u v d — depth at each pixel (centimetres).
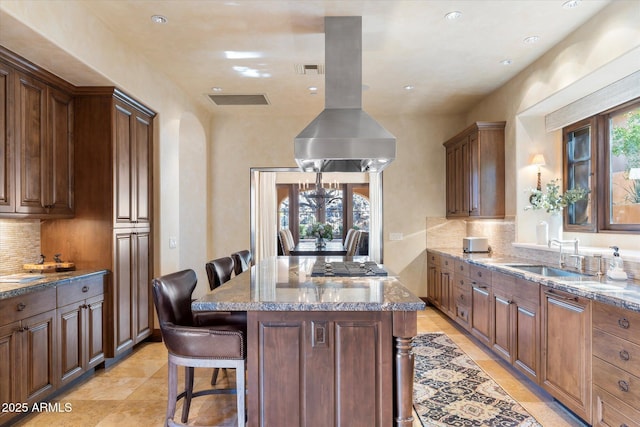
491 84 480
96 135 361
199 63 414
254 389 213
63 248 361
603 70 311
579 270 324
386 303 206
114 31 343
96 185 361
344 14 314
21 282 280
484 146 478
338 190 1016
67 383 303
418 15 315
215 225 619
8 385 246
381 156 307
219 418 269
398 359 211
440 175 620
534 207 408
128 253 387
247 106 569
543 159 426
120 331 371
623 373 213
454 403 290
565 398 264
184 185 598
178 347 218
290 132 621
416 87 491
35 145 311
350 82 321
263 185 852
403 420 209
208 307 206
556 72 368
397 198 620
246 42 365
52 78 324
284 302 207
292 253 673
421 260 620
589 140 387
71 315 308
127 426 261
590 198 379
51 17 266
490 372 349
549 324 283
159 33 347
